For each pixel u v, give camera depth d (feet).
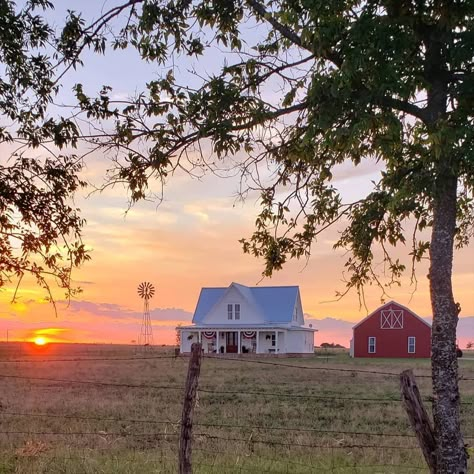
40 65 23.73
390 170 24.91
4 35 22.72
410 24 19.43
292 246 26.58
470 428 46.42
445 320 20.66
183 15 24.67
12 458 31.65
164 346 333.21
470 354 251.80
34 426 45.11
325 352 262.88
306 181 25.72
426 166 20.31
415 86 19.79
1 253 23.58
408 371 21.40
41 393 71.15
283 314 215.10
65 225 24.08
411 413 21.06
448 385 20.44
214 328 205.98
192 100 22.30
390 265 26.66
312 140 20.95
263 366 141.79
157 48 24.64
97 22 23.30
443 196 20.80
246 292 219.20
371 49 18.43
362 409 58.59
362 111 19.06
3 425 45.50
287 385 89.45
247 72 23.77
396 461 31.76
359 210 26.40
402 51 18.88
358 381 97.09
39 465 29.43
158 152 22.91
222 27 24.70
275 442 37.27
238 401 66.03
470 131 17.95
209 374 113.91
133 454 32.81
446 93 20.25
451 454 20.12
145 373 112.57
